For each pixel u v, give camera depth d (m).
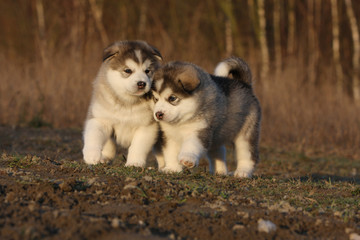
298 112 15.96
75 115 15.39
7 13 26.84
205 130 7.43
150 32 24.59
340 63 23.89
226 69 8.52
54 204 4.85
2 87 15.52
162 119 7.19
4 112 14.77
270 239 4.44
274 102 16.16
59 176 6.03
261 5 23.02
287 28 25.66
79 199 5.04
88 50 19.00
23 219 4.29
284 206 5.51
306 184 7.22
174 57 18.11
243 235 4.47
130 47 7.93
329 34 25.09
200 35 24.11
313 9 25.17
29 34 25.98
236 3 25.19
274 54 24.98
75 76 16.36
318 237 4.65
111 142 7.97
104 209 4.85
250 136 8.35
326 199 6.21
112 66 7.61
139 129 7.63
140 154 7.52
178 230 4.48
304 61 22.75
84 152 7.12
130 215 4.71
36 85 15.71
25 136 12.30
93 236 4.09
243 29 25.27
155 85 7.36
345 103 17.36
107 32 25.70
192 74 7.29
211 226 4.63
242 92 8.30
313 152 13.91
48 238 3.96
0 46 26.19
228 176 7.22
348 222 5.14
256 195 6.10
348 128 15.34
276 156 12.84
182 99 7.21
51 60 17.47
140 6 25.86
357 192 6.71
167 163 7.69
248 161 8.33
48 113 15.46
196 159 6.95
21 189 5.10
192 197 5.42
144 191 5.47
